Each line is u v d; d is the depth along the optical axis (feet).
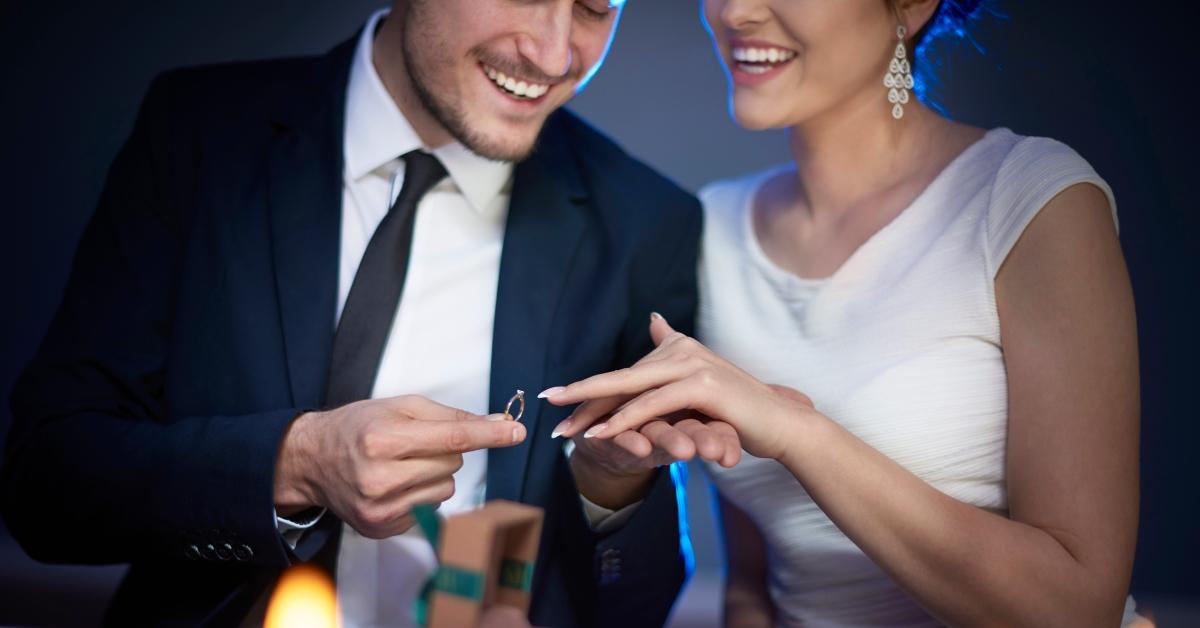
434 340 5.47
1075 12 12.35
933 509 4.44
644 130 14.10
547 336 5.34
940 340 5.04
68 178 12.80
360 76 5.57
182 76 5.77
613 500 5.15
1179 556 12.50
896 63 5.31
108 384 5.26
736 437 4.33
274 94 5.68
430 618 2.92
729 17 5.07
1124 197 12.59
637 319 5.65
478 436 4.19
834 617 5.37
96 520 4.86
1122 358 4.66
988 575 4.40
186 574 5.02
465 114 5.00
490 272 5.59
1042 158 4.98
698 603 11.40
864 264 5.33
